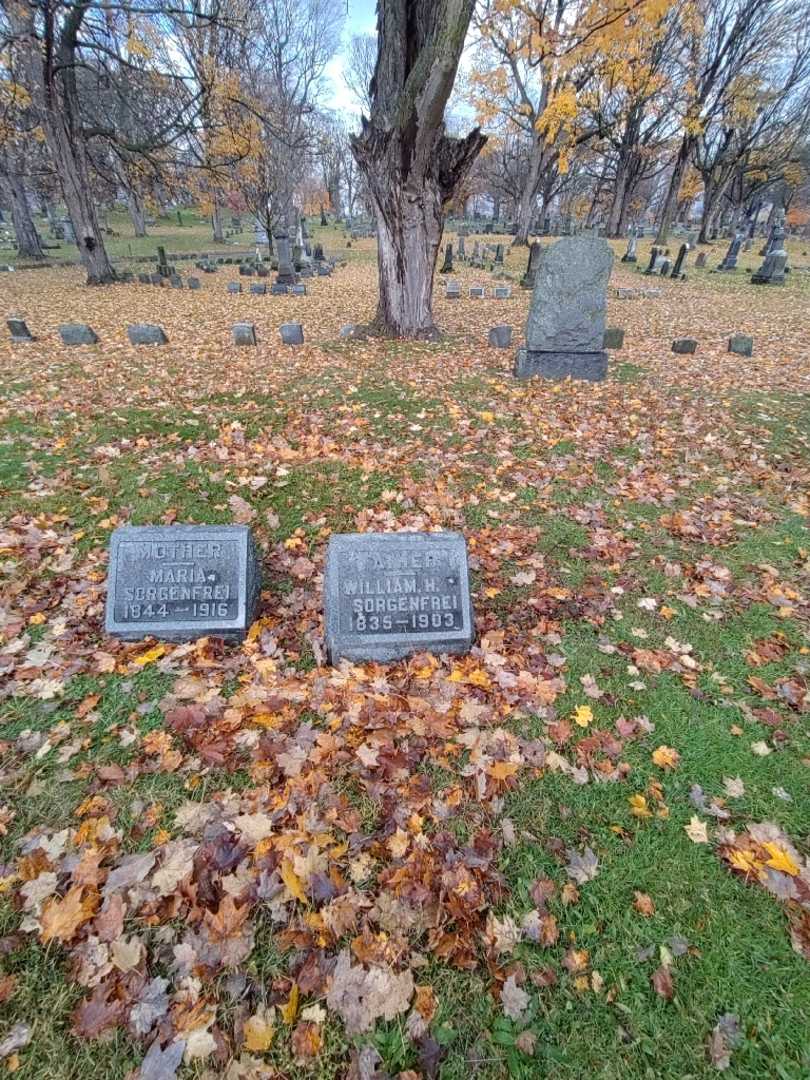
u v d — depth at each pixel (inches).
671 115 1296.8
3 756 106.3
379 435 249.6
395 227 399.5
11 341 427.2
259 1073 67.3
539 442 247.8
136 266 1115.3
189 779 103.0
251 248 1568.7
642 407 294.0
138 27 783.1
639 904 85.6
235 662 129.8
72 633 136.6
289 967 77.0
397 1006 73.5
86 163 783.1
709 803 101.3
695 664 132.7
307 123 1424.7
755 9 1002.1
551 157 1175.6
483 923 82.5
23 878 86.0
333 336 458.3
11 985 74.2
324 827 94.3
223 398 292.0
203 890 85.2
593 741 112.3
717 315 620.4
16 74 745.6
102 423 257.0
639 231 1775.3
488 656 131.7
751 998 75.5
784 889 87.7
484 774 104.4
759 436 262.5
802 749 112.0
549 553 173.6
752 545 180.1
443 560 130.7
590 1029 72.2
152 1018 71.4
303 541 177.9
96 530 179.2
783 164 1540.4
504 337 422.3
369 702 118.6
